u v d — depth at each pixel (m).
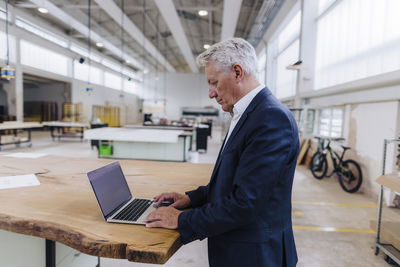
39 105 14.51
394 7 3.25
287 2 6.94
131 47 14.80
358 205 3.41
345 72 4.49
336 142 4.83
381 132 3.57
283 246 0.84
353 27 4.25
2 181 1.33
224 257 0.83
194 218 0.77
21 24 9.98
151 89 21.92
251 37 10.77
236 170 0.80
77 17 9.87
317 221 2.88
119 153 5.41
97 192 0.89
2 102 11.44
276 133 0.73
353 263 2.08
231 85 0.85
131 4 8.66
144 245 0.71
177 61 19.39
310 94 5.56
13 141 7.30
